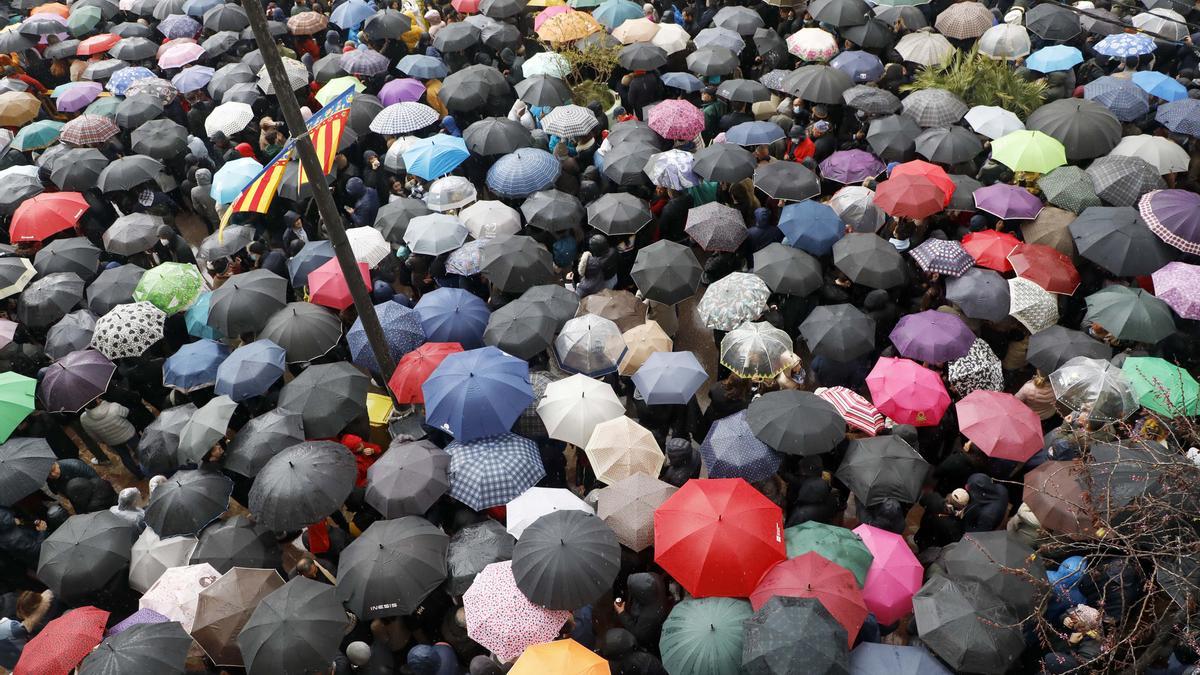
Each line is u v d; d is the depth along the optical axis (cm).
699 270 1016
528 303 955
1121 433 813
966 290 949
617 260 1096
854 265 984
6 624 715
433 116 1318
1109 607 657
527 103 1335
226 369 898
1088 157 1160
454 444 813
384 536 698
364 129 1344
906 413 834
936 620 621
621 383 1033
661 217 1182
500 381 823
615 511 751
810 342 920
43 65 1761
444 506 810
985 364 885
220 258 1111
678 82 1367
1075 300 1043
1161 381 806
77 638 666
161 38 1838
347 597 675
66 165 1273
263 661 617
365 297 859
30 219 1161
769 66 1510
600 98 1425
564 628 684
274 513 726
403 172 1273
